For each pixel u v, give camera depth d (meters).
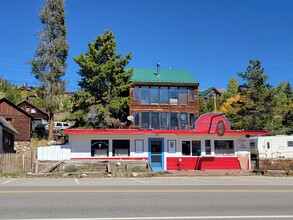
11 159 23.33
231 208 9.31
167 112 39.09
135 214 8.38
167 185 15.26
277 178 20.73
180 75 41.09
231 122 42.66
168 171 25.48
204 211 8.85
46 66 46.03
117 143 27.20
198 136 28.36
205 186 14.78
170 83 39.16
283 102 56.91
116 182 17.02
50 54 46.44
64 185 15.04
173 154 27.88
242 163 28.58
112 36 32.09
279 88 43.88
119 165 25.56
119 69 31.84
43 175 21.50
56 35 47.00
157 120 38.72
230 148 28.81
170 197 11.12
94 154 26.75
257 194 12.03
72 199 10.53
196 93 40.12
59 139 45.94
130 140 27.38
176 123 39.09
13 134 40.62
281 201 10.55
